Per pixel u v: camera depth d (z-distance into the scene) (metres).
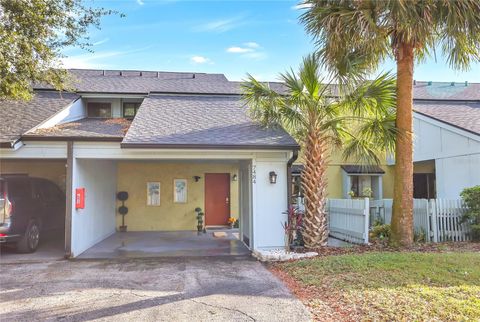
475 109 14.73
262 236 9.17
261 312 4.79
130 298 5.45
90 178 10.23
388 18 7.58
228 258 8.52
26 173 12.80
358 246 8.98
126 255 8.93
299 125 9.35
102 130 9.95
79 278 6.67
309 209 8.95
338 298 5.10
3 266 7.73
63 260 8.35
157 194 14.19
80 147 8.86
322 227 8.96
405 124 8.65
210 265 7.73
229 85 15.50
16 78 8.27
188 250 9.60
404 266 6.30
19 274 7.00
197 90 14.33
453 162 12.62
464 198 9.79
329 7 8.07
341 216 10.73
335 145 9.58
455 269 6.07
